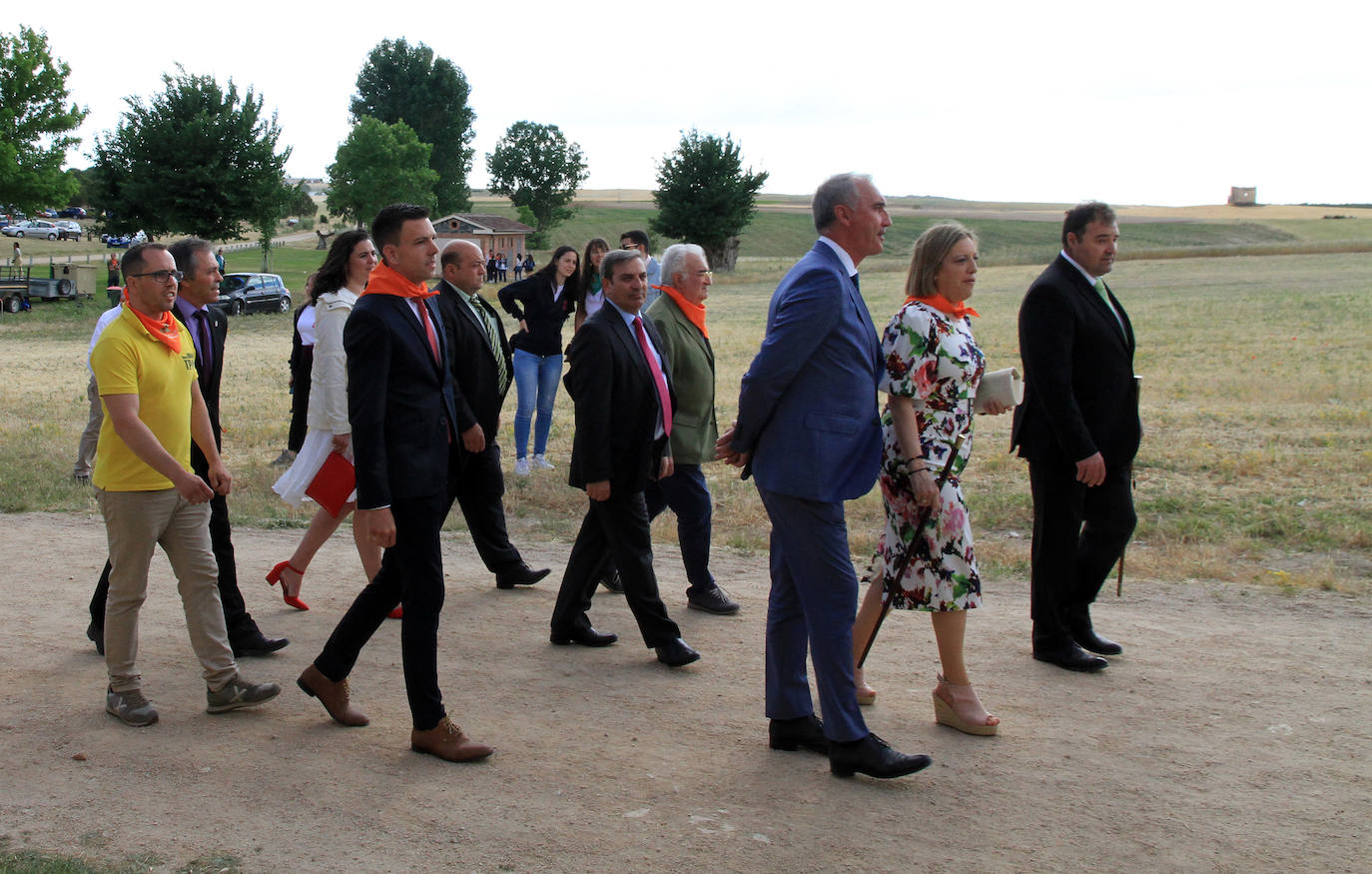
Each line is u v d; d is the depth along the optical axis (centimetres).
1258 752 420
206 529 452
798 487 383
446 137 10531
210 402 510
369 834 354
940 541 430
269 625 583
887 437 442
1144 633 564
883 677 504
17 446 1117
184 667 517
